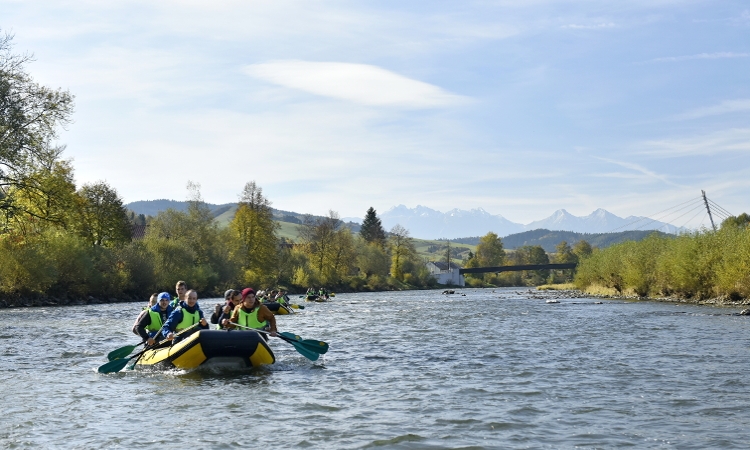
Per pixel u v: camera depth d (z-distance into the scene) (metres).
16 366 16.94
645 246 57.91
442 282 152.50
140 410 11.58
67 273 55.34
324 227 105.94
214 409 11.65
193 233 77.25
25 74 40.38
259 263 85.75
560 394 12.98
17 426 10.48
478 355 19.12
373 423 10.66
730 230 46.72
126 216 76.62
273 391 13.29
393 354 19.39
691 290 49.88
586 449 9.18
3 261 47.53
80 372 15.84
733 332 24.95
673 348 20.23
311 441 9.62
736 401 12.23
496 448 9.23
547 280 173.12
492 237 181.50
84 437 9.84
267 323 17.36
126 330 28.14
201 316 16.72
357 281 113.81
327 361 17.70
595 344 21.80
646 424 10.55
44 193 41.91
